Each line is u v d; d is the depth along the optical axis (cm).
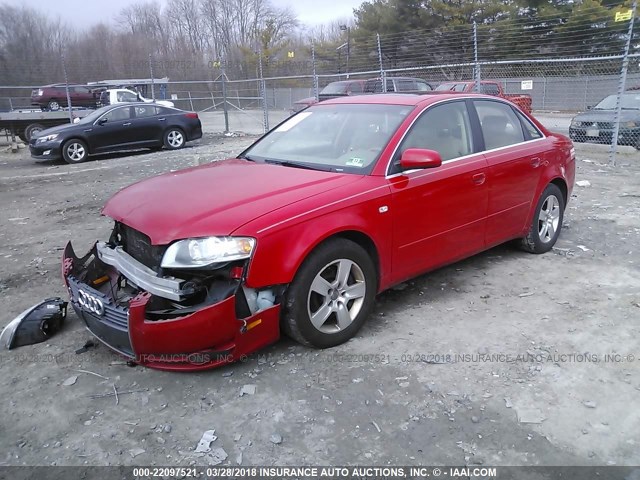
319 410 311
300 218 343
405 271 421
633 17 1076
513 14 2892
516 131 531
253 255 324
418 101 459
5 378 350
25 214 821
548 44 2403
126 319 325
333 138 457
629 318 412
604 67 2062
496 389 326
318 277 357
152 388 336
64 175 1205
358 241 391
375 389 329
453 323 411
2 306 465
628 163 1159
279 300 347
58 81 3341
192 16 6438
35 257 599
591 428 291
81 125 1468
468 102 491
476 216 470
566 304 440
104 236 682
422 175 419
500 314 425
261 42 5581
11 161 1576
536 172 529
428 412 306
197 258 319
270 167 430
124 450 282
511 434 288
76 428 300
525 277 501
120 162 1403
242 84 3538
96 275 396
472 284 487
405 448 279
